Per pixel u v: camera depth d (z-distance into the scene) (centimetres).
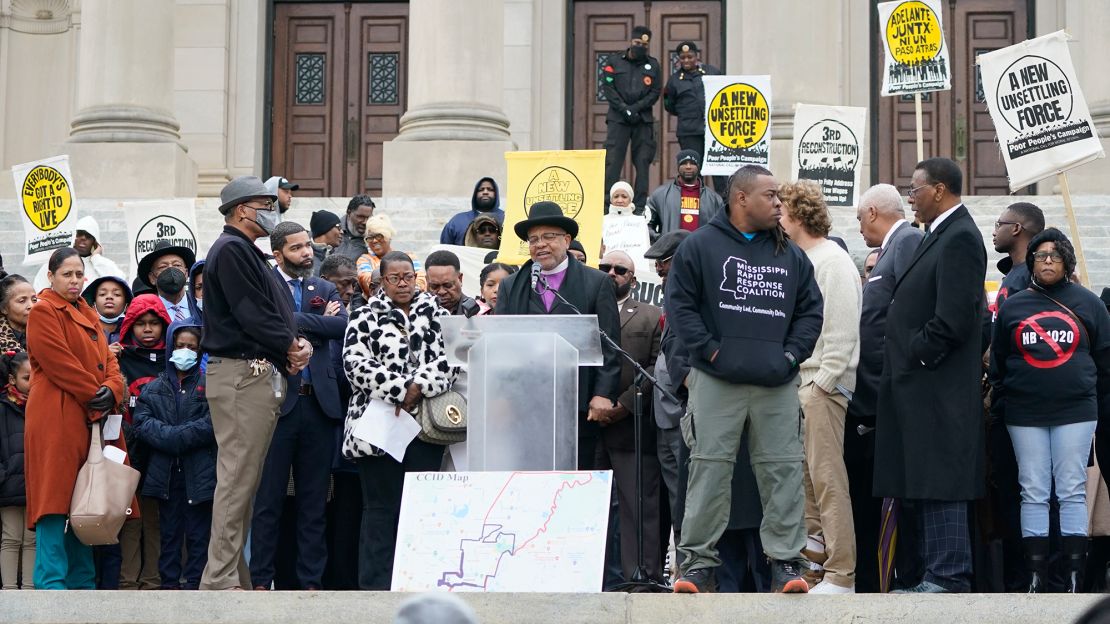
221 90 2588
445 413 960
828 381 918
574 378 902
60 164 1488
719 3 2533
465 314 1068
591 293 976
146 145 2069
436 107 2002
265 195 959
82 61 2133
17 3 2658
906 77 1486
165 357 1094
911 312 886
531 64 2544
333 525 1059
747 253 853
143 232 1530
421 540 869
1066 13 2477
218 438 940
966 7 2509
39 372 964
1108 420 941
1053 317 920
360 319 975
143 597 835
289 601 827
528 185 1378
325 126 2609
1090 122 1305
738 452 890
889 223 970
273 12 2628
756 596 797
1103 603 375
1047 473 914
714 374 843
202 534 1037
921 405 875
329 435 1020
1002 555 1054
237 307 936
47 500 945
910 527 931
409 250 1825
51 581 947
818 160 1550
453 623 360
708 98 1582
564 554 856
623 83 1938
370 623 820
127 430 1055
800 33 2047
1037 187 2455
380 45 2611
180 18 2603
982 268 877
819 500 921
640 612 804
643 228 1502
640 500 925
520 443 898
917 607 786
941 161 895
